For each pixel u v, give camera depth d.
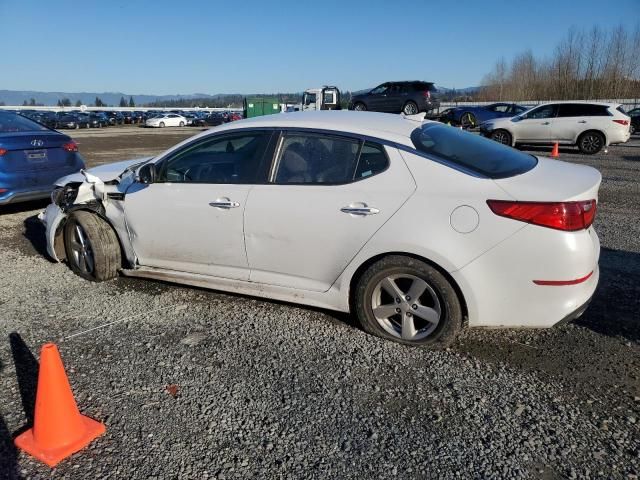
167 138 28.53
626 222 6.77
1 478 2.29
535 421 2.68
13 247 5.84
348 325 3.77
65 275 4.86
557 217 2.95
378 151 3.41
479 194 3.10
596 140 15.23
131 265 4.45
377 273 3.37
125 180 4.40
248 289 3.89
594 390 2.95
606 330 3.68
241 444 2.52
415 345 3.42
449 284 3.21
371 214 3.31
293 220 3.54
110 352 3.40
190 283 4.14
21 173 6.68
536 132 16.02
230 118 58.41
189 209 3.93
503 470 2.34
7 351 3.41
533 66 62.97
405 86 24.97
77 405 2.82
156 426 2.65
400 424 2.67
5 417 2.71
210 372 3.16
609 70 51.28
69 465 2.37
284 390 2.97
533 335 3.62
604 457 2.42
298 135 3.66
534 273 3.01
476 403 2.84
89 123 52.69
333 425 2.66
